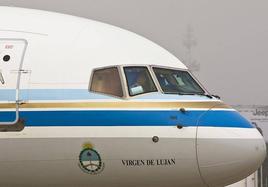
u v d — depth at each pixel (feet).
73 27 175.63
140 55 172.65
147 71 169.58
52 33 171.94
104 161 160.25
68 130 160.86
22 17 177.37
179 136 159.74
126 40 176.76
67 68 165.58
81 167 161.38
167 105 163.63
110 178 162.20
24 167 163.43
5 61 165.99
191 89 173.58
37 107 162.40
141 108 162.30
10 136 162.20
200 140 159.84
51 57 166.81
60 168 162.30
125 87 164.76
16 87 163.84
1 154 163.22
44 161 162.09
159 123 160.56
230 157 160.76
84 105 162.20
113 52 170.19
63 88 163.63
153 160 159.53
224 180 163.94
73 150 160.76
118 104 162.71
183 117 161.89
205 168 160.76
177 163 159.94
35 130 161.48
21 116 162.30
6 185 167.22
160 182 162.61
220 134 161.27
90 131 160.35
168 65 174.70
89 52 168.76
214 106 167.73
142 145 159.43
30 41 168.96
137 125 160.25
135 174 161.07
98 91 164.45
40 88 163.63
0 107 163.12
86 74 165.17
